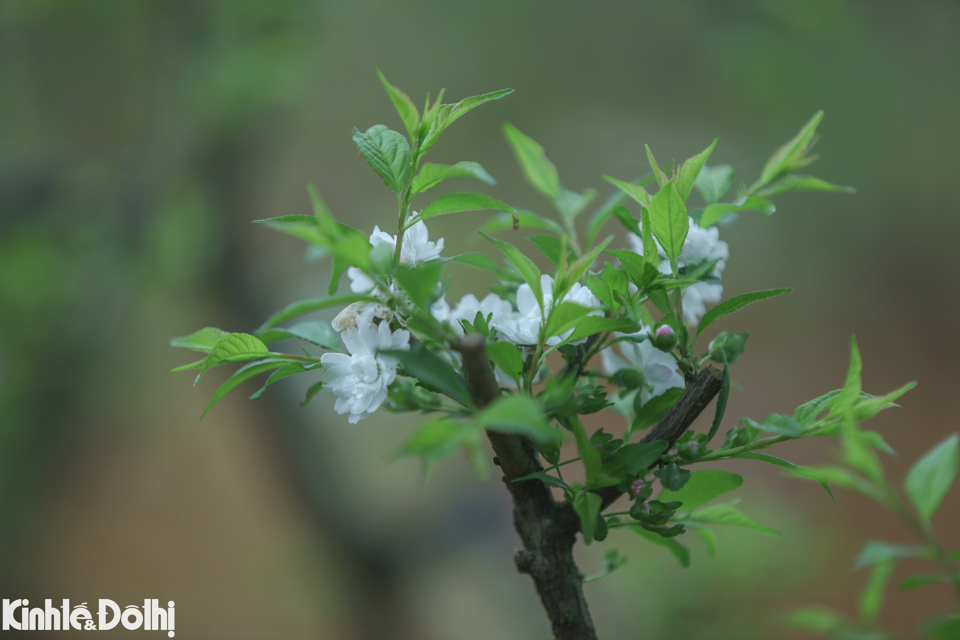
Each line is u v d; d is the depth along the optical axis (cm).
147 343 307
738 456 98
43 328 270
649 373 101
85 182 280
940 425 544
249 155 283
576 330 97
